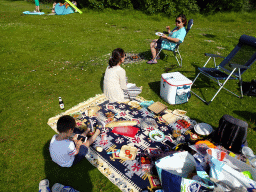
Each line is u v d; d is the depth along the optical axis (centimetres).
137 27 1100
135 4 1546
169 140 317
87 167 267
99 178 252
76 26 1058
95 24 1124
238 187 203
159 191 227
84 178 252
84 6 1532
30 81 495
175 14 1447
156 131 331
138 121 358
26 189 239
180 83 387
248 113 390
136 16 1391
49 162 275
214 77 406
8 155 284
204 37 956
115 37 887
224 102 426
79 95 440
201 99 432
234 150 278
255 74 561
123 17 1370
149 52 705
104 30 998
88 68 575
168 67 588
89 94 445
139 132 333
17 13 1317
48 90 457
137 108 395
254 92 451
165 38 534
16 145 302
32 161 276
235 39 939
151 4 1437
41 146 302
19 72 539
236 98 443
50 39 826
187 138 318
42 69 562
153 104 394
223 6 1603
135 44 798
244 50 443
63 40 818
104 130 323
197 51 745
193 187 203
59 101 390
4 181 247
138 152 292
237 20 1459
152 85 489
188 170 242
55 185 236
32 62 607
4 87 465
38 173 259
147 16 1412
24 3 1827
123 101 369
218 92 455
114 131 331
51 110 386
